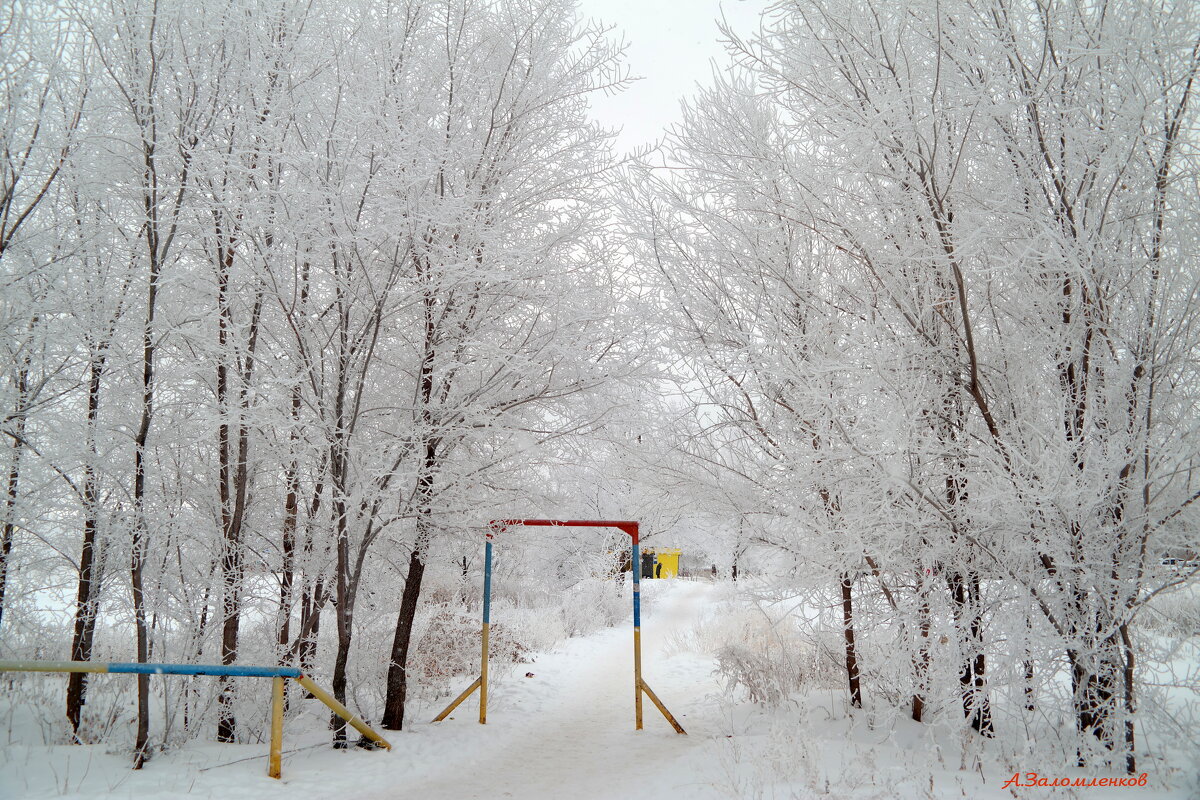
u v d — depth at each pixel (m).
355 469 6.29
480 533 7.76
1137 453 4.65
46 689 7.32
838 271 6.60
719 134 6.91
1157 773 4.56
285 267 6.44
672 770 5.77
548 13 7.09
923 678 5.14
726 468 7.03
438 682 9.46
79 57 6.07
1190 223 4.79
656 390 7.26
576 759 6.66
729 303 6.94
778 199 6.16
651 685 10.61
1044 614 4.97
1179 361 4.82
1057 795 4.30
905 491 4.89
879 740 5.93
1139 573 4.86
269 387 6.07
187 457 7.02
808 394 5.04
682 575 38.56
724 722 7.52
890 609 5.59
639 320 7.07
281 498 7.80
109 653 7.95
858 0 5.47
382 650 8.17
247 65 6.02
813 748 5.25
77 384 6.70
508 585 17.95
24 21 5.89
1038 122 4.89
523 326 7.35
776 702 7.59
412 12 6.59
